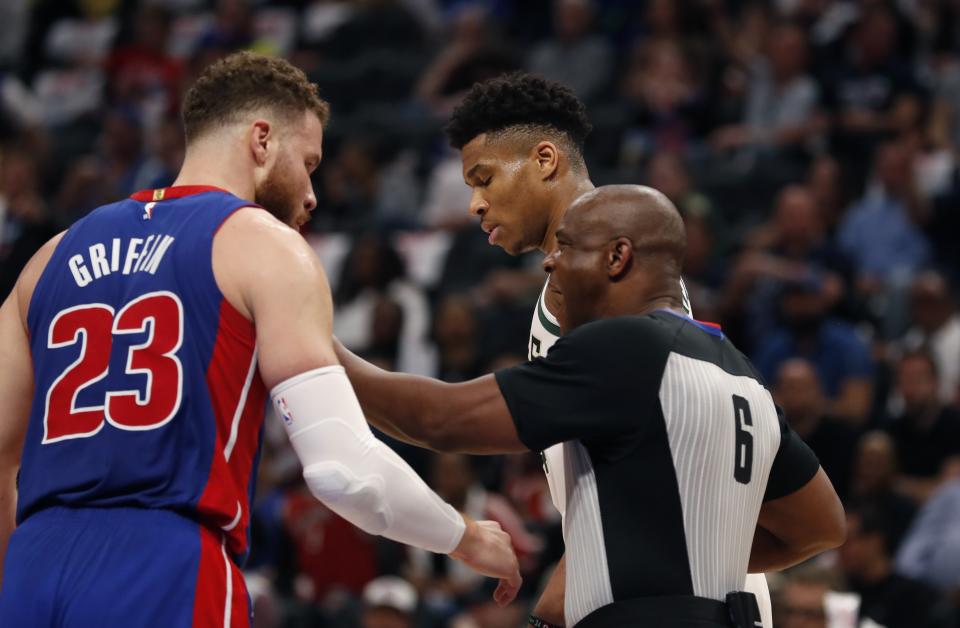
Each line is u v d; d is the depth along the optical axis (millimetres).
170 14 17266
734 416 3590
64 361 3553
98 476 3438
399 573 9352
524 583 8695
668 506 3480
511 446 3518
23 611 3404
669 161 11586
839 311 10523
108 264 3604
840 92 12531
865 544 8086
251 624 3533
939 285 10180
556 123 4297
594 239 3674
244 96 3781
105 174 13820
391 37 15719
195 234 3562
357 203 13305
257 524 9758
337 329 11719
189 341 3480
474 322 10797
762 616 4086
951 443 9367
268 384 3477
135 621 3328
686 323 3643
